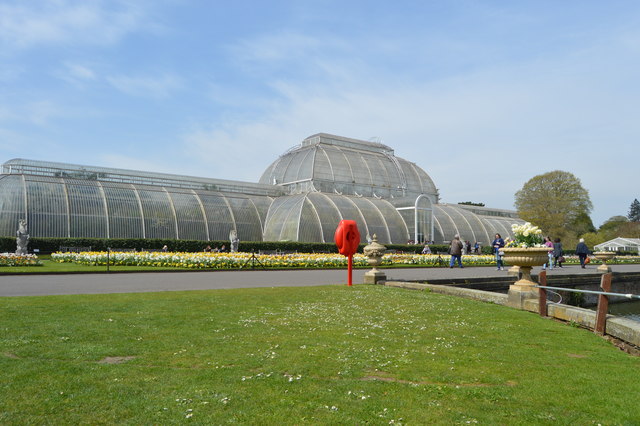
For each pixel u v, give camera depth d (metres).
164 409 6.50
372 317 14.45
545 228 99.69
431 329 12.92
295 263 40.34
